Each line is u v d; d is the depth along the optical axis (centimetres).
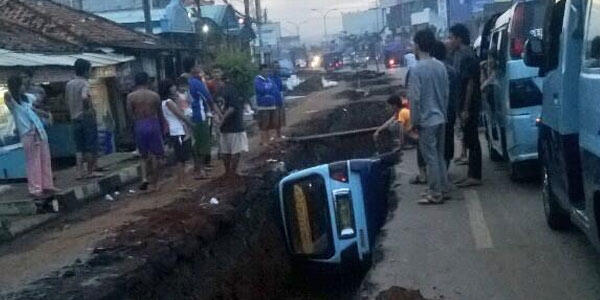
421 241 753
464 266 661
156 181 1221
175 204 1031
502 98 995
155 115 1198
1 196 1141
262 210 1157
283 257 1059
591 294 564
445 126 894
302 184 877
